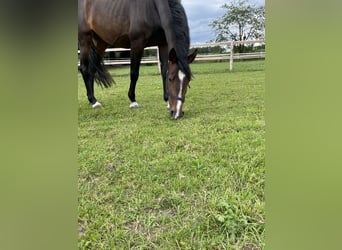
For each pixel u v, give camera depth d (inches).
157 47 97.1
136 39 91.7
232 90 72.6
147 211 56.5
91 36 103.5
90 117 86.4
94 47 104.1
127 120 81.8
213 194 56.6
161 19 79.2
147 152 66.7
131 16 91.4
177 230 53.1
